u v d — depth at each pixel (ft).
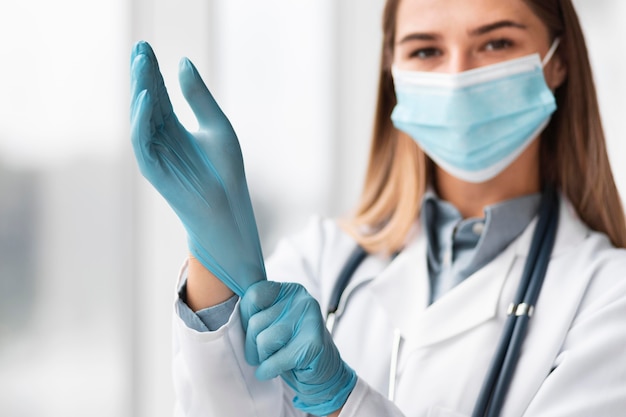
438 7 4.89
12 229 7.95
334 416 3.85
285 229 10.46
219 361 3.71
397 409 3.89
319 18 10.44
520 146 4.96
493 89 4.88
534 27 4.93
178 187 3.49
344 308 5.03
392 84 5.54
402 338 4.80
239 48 9.82
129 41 8.43
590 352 4.22
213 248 3.61
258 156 10.28
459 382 4.47
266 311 3.59
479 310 4.66
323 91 10.57
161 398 8.64
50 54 8.05
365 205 5.66
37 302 8.11
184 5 8.81
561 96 5.24
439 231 5.23
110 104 8.34
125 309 8.53
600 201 5.18
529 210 5.00
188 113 8.59
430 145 5.07
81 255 8.30
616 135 10.76
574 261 4.75
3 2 7.81
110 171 8.39
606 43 10.79
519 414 4.30
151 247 8.61
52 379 8.21
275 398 4.05
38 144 8.03
